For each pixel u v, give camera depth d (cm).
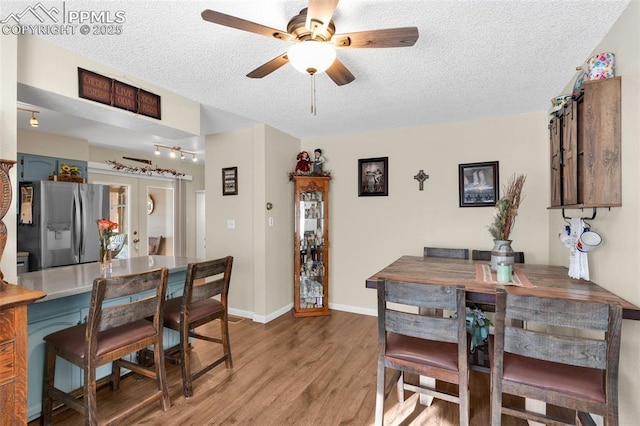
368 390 222
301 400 210
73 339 173
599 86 164
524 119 316
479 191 334
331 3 124
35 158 387
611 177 161
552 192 250
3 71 158
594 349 127
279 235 389
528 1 150
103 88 211
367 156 391
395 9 155
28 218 368
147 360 250
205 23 166
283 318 377
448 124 350
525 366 147
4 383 127
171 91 258
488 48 192
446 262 266
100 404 204
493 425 148
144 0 148
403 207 372
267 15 162
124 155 518
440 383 237
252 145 370
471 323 206
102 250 233
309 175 389
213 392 218
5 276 160
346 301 403
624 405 159
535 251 311
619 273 162
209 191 406
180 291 276
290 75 230
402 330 164
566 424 142
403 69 220
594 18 162
